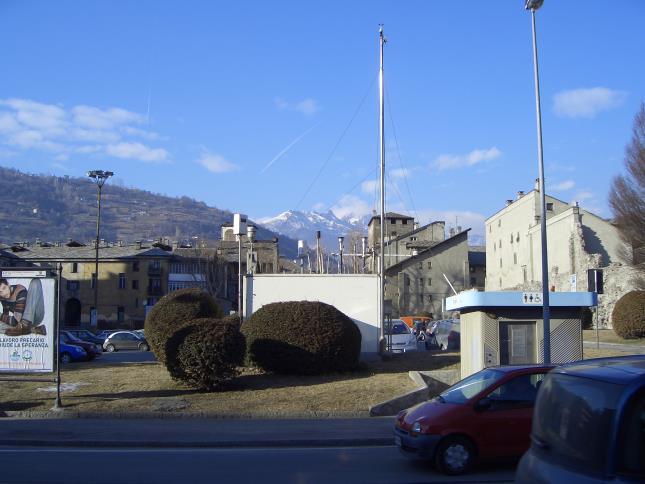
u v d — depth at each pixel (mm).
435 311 89438
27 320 18078
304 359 21219
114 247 89812
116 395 19109
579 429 5027
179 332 19406
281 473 10617
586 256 58812
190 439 13680
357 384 19984
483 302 18609
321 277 26812
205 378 19156
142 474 10539
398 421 11273
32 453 12625
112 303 84125
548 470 5168
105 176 60375
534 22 18844
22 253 87875
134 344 46375
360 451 12812
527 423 10672
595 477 4719
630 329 38031
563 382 5492
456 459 10414
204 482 9938
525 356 18922
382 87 30375
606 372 5270
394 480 10078
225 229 108688
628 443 4652
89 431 14711
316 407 17578
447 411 10617
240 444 13500
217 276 72062
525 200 77188
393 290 89875
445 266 90625
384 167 29625
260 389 19562
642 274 48562
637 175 47781
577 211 62375
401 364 23703
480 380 11391
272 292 26828
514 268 80625
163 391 19516
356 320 26562
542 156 18391
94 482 9945
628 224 48469
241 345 19609
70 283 84562
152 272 84250
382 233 28453
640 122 47531
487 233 92688
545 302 17641
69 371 24344
